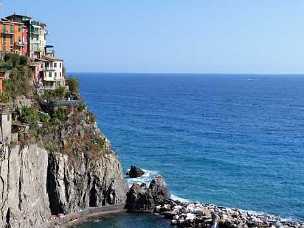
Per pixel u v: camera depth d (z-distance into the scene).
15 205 82.38
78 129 107.25
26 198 85.38
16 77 106.88
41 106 108.06
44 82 121.44
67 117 107.06
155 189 109.81
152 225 98.50
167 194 112.62
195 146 179.38
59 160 98.19
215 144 184.12
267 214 107.31
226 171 143.25
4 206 80.06
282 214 108.62
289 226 97.50
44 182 95.31
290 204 115.44
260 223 97.31
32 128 96.38
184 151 170.00
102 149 107.94
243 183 131.25
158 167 145.88
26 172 86.44
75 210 101.25
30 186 87.31
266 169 146.62
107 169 106.00
